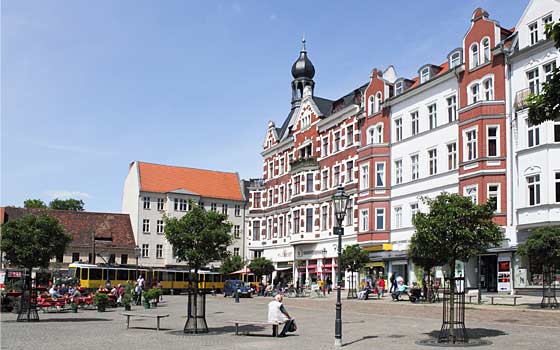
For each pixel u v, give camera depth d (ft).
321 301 142.61
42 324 89.61
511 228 121.90
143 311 120.37
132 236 279.08
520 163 120.06
